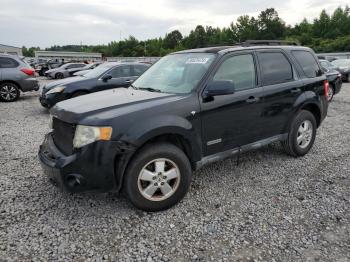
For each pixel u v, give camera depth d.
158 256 2.82
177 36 112.25
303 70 5.12
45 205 3.68
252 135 4.39
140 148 3.38
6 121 8.14
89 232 3.17
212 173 4.62
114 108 3.42
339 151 5.59
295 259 2.78
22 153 5.51
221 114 3.93
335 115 8.95
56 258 2.79
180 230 3.21
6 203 3.71
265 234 3.14
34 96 13.14
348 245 2.96
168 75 4.41
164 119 3.41
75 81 8.80
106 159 3.17
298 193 3.99
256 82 4.41
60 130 3.54
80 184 3.20
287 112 4.79
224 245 2.97
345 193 3.98
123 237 3.09
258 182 4.32
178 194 3.61
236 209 3.61
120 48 113.19
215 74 3.98
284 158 5.20
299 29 96.19
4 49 61.88
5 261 2.73
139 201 3.40
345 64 19.61
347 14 92.75
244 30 98.12
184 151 3.79
